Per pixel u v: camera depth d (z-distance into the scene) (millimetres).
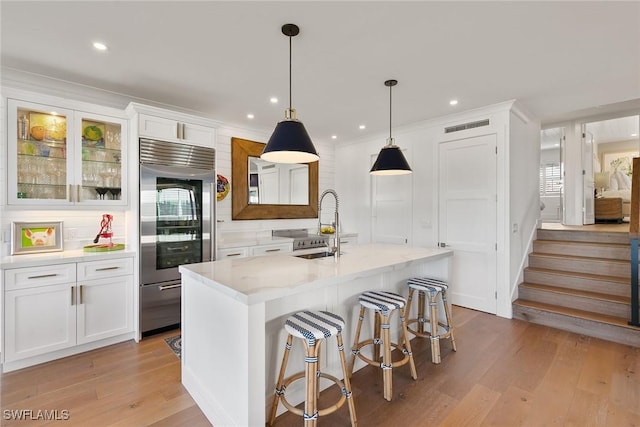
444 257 2996
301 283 1837
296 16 2002
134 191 3090
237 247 3920
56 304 2643
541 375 2424
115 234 3387
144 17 1995
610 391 2209
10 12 1920
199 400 2064
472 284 3986
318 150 5590
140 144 3055
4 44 2305
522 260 4137
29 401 2084
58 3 1841
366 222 5301
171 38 2246
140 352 2805
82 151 2986
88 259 2807
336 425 1876
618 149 7969
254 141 4695
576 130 5543
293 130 2076
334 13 1976
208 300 2002
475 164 3928
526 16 2008
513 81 3035
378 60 2602
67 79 2910
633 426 1861
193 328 2188
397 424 1886
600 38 2266
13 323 2453
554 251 4367
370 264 2406
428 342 3037
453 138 4125
